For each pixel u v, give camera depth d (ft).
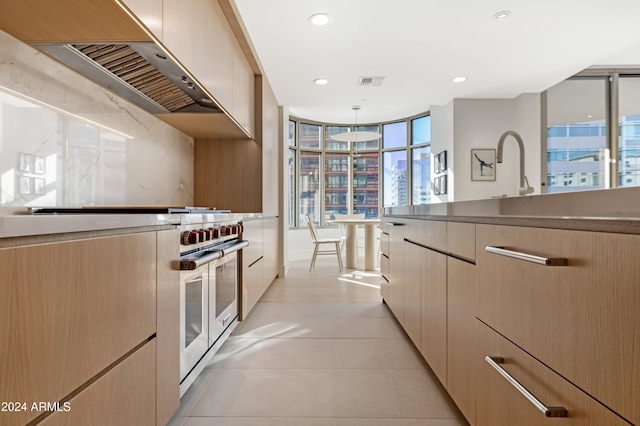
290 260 22.22
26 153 4.60
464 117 17.01
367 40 10.86
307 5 8.98
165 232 4.28
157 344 4.04
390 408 5.26
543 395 2.85
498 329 3.61
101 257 2.96
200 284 5.65
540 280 2.89
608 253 2.17
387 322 9.44
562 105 16.17
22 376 2.14
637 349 1.95
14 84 4.43
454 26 10.15
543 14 9.59
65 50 4.85
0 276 2.00
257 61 11.32
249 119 10.93
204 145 11.54
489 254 3.82
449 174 17.44
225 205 11.54
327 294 12.69
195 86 6.55
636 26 10.23
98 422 2.89
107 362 3.03
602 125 16.03
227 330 7.34
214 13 7.29
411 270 7.32
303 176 23.95
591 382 2.31
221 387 5.90
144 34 4.50
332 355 7.24
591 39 11.04
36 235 2.29
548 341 2.78
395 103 17.51
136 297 3.55
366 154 24.91
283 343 7.91
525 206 3.10
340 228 22.41
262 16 9.42
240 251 8.39
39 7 3.84
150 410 3.86
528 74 13.92
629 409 2.00
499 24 10.08
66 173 5.34
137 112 7.50
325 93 15.49
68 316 2.55
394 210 9.31
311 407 5.29
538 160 15.99
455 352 4.83
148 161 8.01
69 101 5.42
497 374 3.62
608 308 2.17
